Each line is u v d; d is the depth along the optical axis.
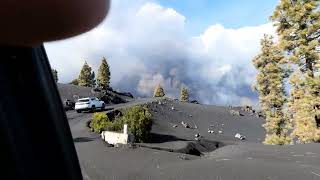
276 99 47.06
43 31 0.53
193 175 14.30
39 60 0.89
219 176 14.08
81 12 0.54
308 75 37.09
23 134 0.83
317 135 36.12
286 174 14.34
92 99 48.84
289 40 37.88
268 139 47.62
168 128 53.62
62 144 0.94
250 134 70.81
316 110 36.47
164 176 14.24
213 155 22.30
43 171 0.86
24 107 0.83
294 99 38.03
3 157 0.78
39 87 0.87
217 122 75.75
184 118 72.31
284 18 38.22
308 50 36.44
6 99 0.79
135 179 13.74
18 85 0.82
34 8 0.50
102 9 0.56
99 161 17.20
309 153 20.27
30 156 0.84
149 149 21.05
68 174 0.94
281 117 47.09
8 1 0.49
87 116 44.19
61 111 0.98
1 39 0.53
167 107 77.12
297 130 37.66
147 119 29.78
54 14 0.52
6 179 0.79
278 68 47.03
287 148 23.02
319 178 13.72
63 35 0.54
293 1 37.88
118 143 22.23
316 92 36.72
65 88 80.12
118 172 14.77
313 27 36.28
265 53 47.94
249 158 18.73
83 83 108.69
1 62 0.77
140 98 107.94
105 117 30.98
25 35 0.53
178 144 28.66
